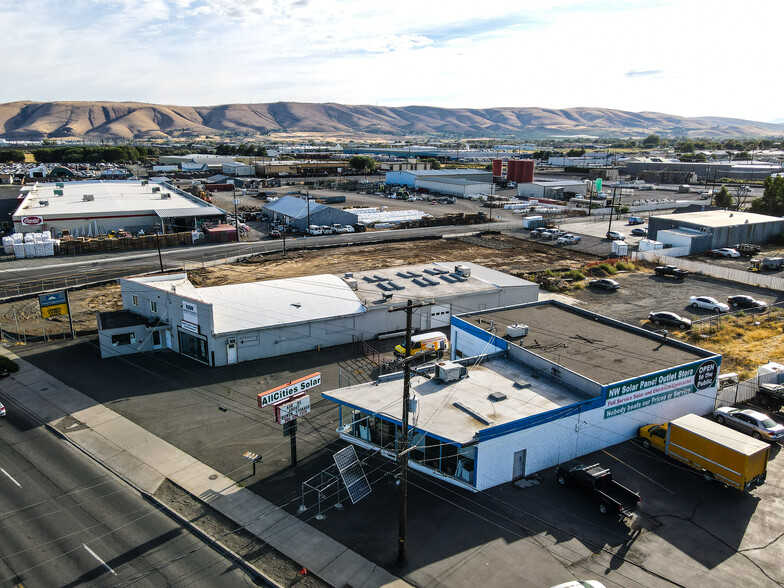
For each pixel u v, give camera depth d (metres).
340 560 21.42
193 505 24.84
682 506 25.05
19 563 21.17
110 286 60.97
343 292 47.97
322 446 30.02
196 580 20.45
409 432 26.56
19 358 41.78
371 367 40.56
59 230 85.56
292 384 27.58
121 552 21.89
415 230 97.25
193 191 136.38
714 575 20.80
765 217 88.88
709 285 64.94
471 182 140.50
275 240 87.19
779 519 24.16
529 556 21.70
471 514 24.30
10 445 29.89
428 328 48.91
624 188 160.62
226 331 40.31
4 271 66.94
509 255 78.44
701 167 190.50
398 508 24.75
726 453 25.70
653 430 29.83
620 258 76.81
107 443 30.05
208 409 33.97
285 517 24.02
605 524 23.73
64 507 24.69
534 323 39.25
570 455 28.88
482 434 25.20
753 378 36.16
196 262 72.12
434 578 20.52
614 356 33.34
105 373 39.28
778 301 58.44
